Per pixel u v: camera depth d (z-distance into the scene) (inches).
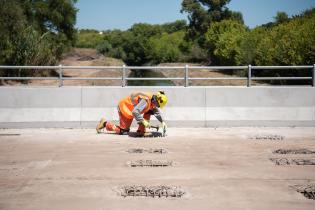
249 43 2038.6
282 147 414.9
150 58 5216.5
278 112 538.9
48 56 1553.9
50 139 454.9
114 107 529.0
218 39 3184.1
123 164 345.1
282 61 1349.7
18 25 1499.8
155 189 274.8
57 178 303.4
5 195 264.8
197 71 2763.3
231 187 282.2
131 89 529.0
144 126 460.4
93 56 3181.6
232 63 2603.3
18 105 523.8
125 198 259.3
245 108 537.3
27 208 241.0
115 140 449.1
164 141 443.5
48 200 255.4
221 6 3927.2
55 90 526.0
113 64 2962.6
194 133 490.3
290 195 265.3
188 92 533.0
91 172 319.9
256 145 423.5
